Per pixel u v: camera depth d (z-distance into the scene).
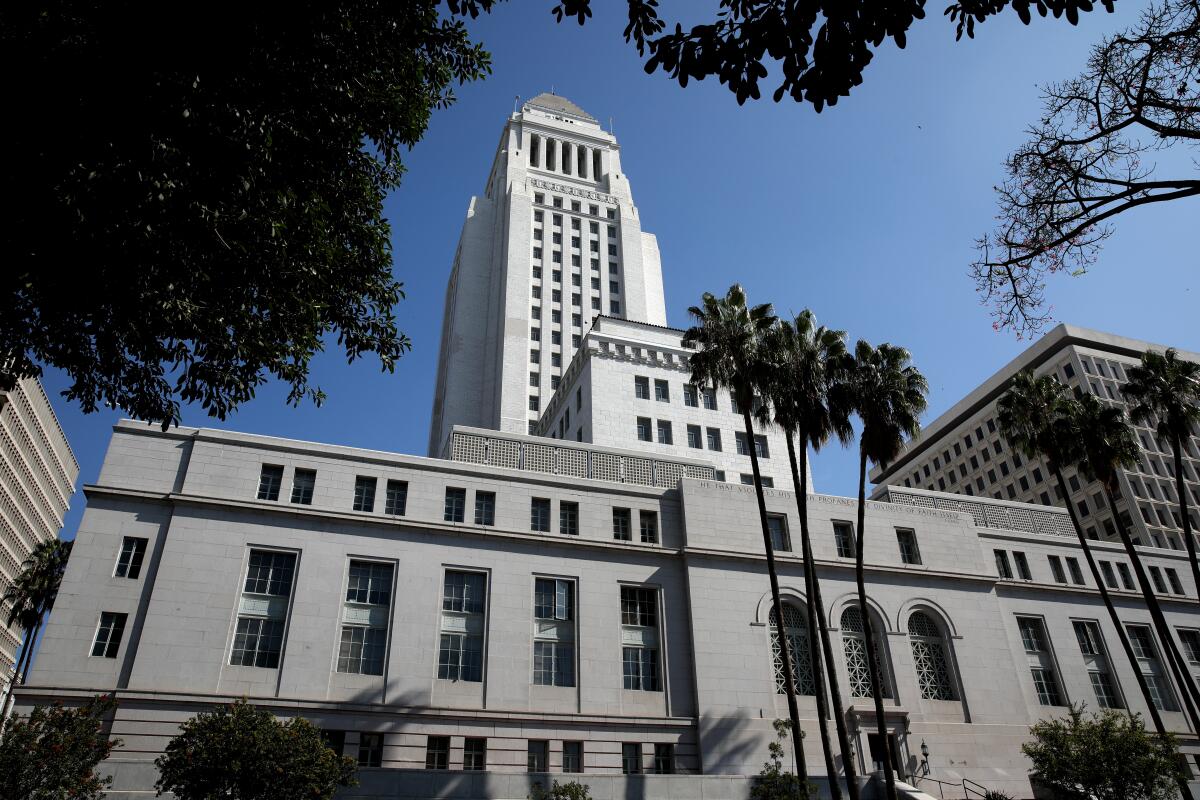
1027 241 10.38
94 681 29.53
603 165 108.81
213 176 13.75
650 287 100.00
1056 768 28.83
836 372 35.31
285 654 32.00
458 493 38.47
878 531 45.22
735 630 38.75
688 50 8.74
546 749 33.62
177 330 15.37
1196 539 86.94
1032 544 50.53
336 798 26.52
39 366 15.38
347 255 18.22
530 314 89.94
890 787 28.30
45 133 11.66
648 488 41.91
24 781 21.58
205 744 22.52
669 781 29.89
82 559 31.38
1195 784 44.94
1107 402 92.12
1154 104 9.23
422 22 16.20
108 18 11.62
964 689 41.88
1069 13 7.99
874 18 8.02
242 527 33.78
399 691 32.75
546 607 37.19
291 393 18.14
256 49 13.38
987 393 108.19
